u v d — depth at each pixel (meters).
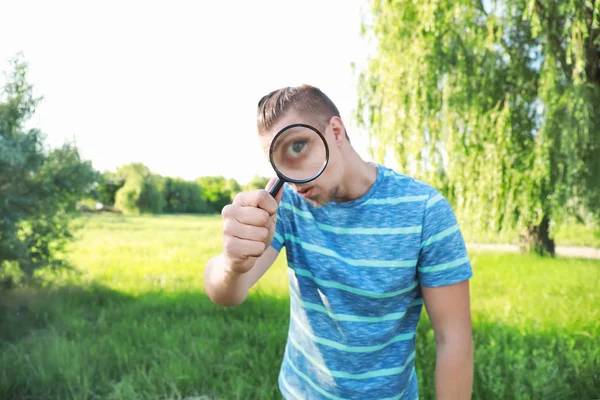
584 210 7.57
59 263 5.33
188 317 4.68
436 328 1.33
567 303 5.33
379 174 1.32
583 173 6.83
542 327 4.20
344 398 1.37
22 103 4.70
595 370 3.15
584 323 4.34
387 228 1.27
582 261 9.05
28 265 4.90
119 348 3.57
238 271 1.08
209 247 10.38
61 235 5.36
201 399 2.93
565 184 6.58
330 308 1.33
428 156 6.99
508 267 8.23
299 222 1.37
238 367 3.28
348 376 1.35
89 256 8.58
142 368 3.25
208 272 1.28
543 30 6.20
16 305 4.60
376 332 1.31
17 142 4.54
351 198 1.30
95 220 14.94
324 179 1.19
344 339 1.33
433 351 3.31
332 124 1.22
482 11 6.62
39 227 5.14
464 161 6.92
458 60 6.71
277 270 7.70
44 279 5.48
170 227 15.12
